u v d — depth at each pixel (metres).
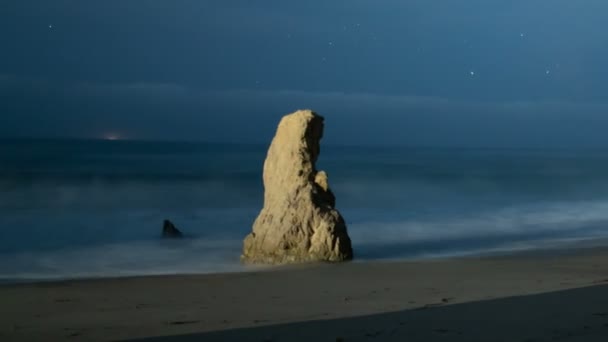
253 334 10.48
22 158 71.88
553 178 56.88
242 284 16.64
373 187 46.78
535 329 10.41
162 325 11.50
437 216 35.00
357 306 13.20
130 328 11.28
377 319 11.50
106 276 18.81
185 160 74.62
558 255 22.52
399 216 34.62
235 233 28.22
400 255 22.92
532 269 19.14
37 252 23.59
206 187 44.28
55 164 61.56
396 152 134.75
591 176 59.69
